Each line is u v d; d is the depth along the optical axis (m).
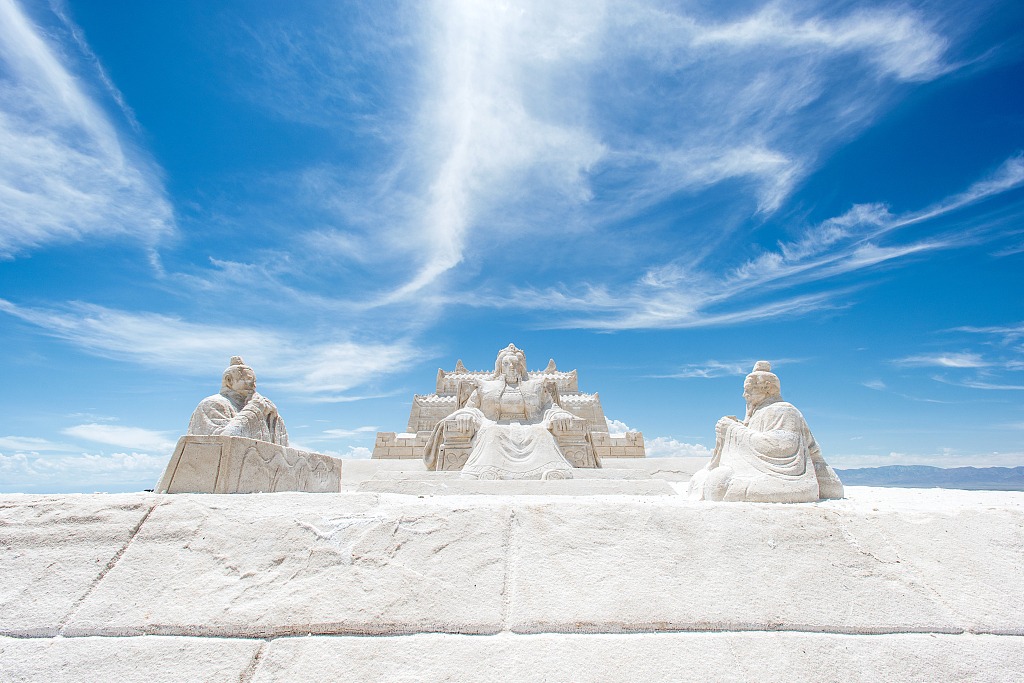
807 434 7.55
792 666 3.53
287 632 3.67
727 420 7.82
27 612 3.80
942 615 3.89
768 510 4.55
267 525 4.33
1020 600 4.00
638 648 3.62
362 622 3.72
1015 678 3.52
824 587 4.03
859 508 4.83
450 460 12.46
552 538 4.30
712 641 3.67
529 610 3.83
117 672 3.47
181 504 4.50
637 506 4.55
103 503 4.47
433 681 3.41
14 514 4.37
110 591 3.92
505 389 13.89
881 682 3.47
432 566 4.09
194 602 3.85
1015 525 4.51
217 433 7.61
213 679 3.43
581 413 20.78
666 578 4.05
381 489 9.59
